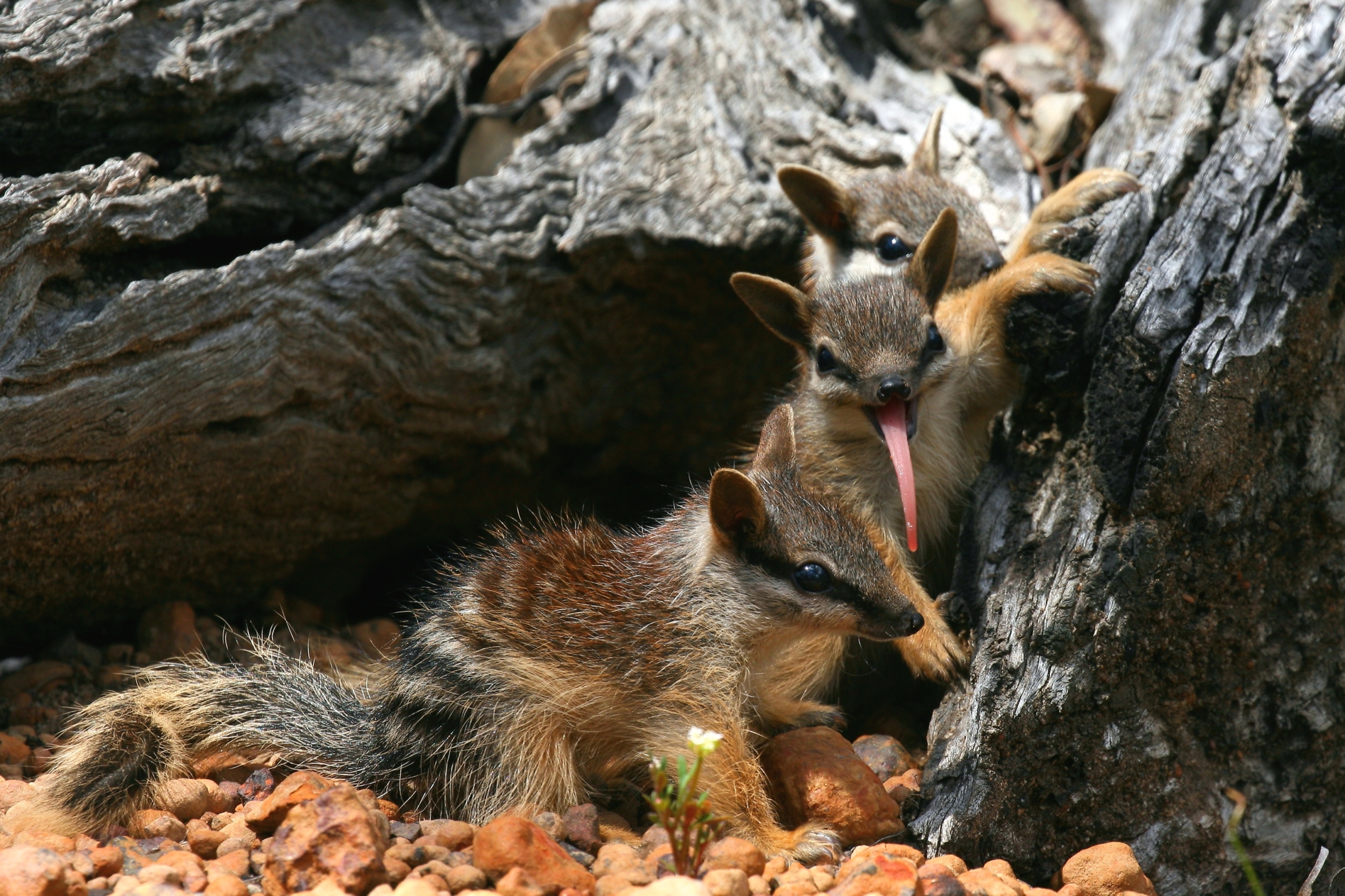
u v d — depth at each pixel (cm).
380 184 1289
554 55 1450
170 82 1140
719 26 1477
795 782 898
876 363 1059
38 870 686
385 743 949
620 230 1265
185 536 1205
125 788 864
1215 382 898
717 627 937
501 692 922
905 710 1129
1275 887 934
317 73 1267
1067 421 1005
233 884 741
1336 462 952
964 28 1606
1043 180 1466
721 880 723
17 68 1059
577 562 977
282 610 1338
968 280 1254
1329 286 929
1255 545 938
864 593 924
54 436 1010
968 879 799
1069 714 896
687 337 1412
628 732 955
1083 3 1584
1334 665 964
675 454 1546
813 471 1142
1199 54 1328
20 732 1064
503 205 1253
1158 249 965
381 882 736
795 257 1401
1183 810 914
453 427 1299
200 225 1141
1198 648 928
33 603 1152
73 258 1028
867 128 1471
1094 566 916
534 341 1327
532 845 758
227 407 1112
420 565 1471
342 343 1166
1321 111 928
